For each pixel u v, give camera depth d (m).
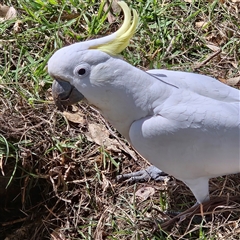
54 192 0.93
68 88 0.75
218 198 0.85
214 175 0.80
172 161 0.77
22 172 0.92
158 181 0.92
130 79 0.74
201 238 0.81
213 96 0.79
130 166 0.94
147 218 0.87
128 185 0.92
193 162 0.77
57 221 0.91
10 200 0.95
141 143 0.77
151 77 0.76
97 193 0.91
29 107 0.98
